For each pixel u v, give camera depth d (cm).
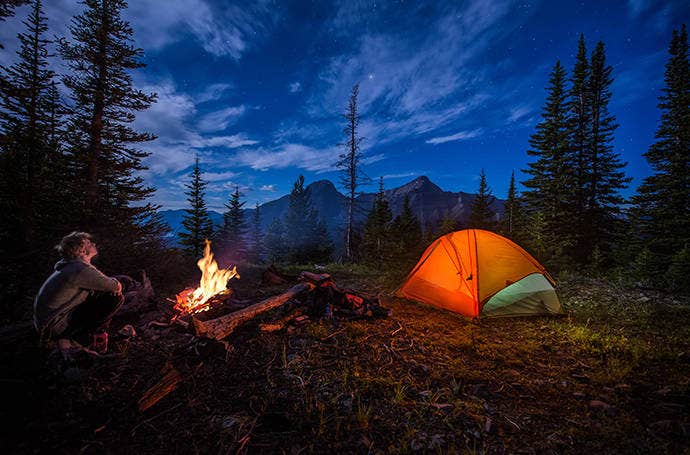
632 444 228
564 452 220
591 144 2067
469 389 301
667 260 1300
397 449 215
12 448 199
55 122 1079
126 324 420
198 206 2514
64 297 285
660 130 1800
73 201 906
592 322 519
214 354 333
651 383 320
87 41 1114
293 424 237
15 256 456
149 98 1188
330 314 464
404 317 509
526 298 545
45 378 258
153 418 240
